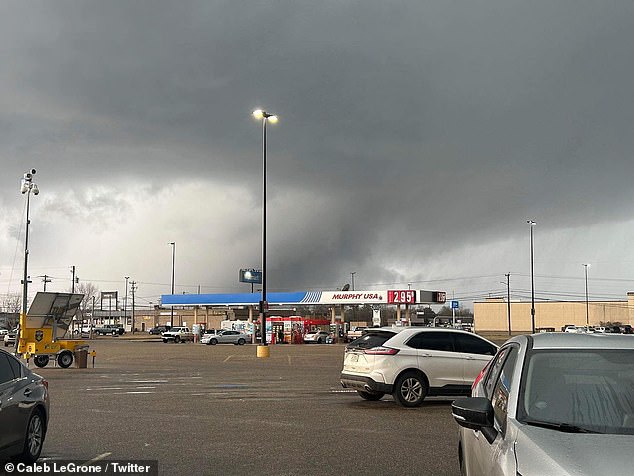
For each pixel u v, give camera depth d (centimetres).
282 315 10794
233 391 1962
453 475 870
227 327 8144
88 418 1388
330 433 1198
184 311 13262
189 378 2459
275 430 1231
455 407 523
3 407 841
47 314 3069
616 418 475
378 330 1647
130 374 2678
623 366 525
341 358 3922
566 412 484
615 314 9269
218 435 1176
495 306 9838
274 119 3978
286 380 2369
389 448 1055
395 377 1559
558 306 9512
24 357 3052
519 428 462
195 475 870
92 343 6925
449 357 1598
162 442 1106
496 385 579
